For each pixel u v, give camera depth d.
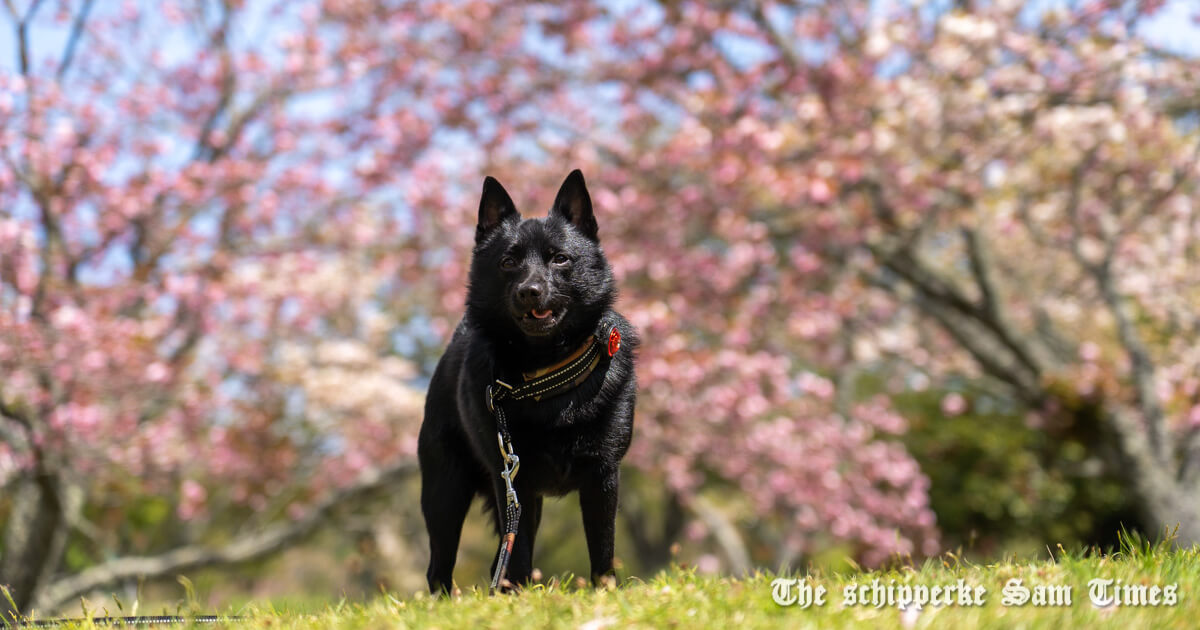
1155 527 11.96
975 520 17.62
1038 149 12.62
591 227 4.10
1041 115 12.27
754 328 12.84
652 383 11.91
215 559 13.61
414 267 13.23
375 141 13.78
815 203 11.27
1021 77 12.12
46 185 11.46
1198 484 12.23
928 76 12.15
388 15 13.67
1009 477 17.25
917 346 16.73
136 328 11.41
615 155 12.73
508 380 3.82
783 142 11.22
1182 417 12.76
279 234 13.73
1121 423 12.41
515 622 3.15
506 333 3.88
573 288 3.86
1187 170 12.76
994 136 12.06
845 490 14.66
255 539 14.59
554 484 3.90
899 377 17.53
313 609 4.20
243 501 14.66
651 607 3.25
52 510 10.69
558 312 3.78
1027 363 12.97
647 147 12.85
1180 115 13.41
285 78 13.88
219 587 24.11
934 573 3.84
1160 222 14.30
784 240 12.84
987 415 18.06
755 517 18.16
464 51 13.52
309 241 13.63
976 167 12.09
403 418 14.70
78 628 3.77
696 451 13.80
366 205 14.29
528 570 3.79
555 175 12.83
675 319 11.66
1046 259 16.05
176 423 12.05
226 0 14.17
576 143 13.04
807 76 11.81
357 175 13.23
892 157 11.43
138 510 17.52
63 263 11.67
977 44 11.88
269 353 14.90
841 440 14.69
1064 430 12.95
